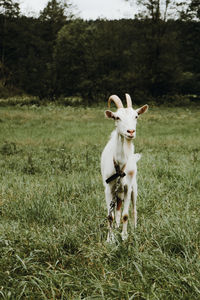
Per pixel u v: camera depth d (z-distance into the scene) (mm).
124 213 4398
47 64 44469
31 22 53812
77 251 3838
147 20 40812
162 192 6016
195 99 46344
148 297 2795
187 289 2951
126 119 3922
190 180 6719
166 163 8578
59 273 3250
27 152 11445
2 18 52094
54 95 42406
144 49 42062
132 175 4387
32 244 3859
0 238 3980
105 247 3703
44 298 2949
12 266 3516
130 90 42906
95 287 3098
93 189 6434
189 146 12578
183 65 46969
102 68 44969
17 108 30984
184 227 4000
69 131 17578
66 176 7652
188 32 46594
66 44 42688
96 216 5000
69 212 5008
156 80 42156
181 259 3408
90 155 10203
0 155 10805
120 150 4184
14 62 53844
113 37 44875
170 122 22438
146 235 4012
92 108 33594
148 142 13812
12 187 6590
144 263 3295
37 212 5059
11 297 2986
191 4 43562
